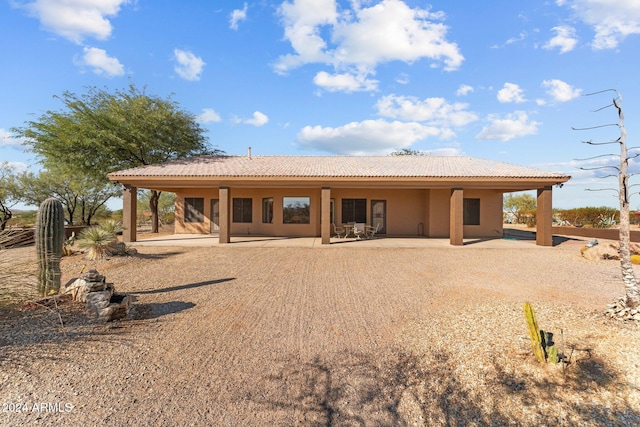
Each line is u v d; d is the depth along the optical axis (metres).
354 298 6.82
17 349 4.14
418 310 5.98
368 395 3.43
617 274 9.13
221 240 15.92
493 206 19.44
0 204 24.73
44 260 6.17
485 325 4.97
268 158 21.39
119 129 20.16
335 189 20.19
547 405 3.12
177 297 6.83
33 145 18.88
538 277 8.75
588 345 4.10
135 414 3.08
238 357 4.19
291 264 10.72
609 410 3.00
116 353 4.21
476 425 2.97
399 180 15.15
